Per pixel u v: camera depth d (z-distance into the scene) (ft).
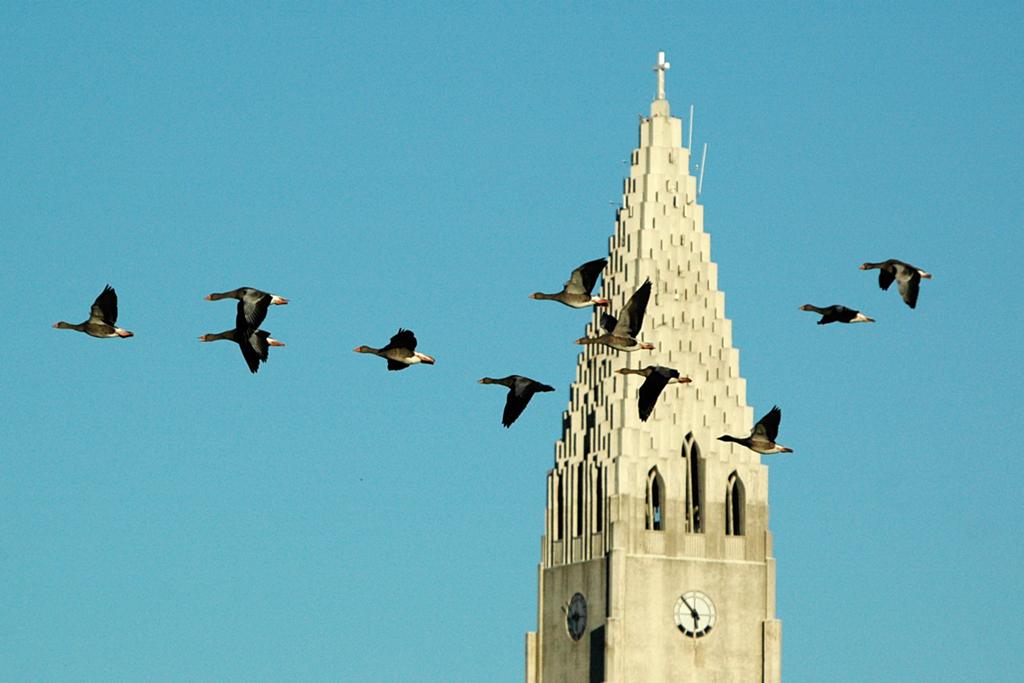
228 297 321.52
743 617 602.03
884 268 350.64
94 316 336.49
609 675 586.86
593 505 608.19
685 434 607.37
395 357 335.47
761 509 608.19
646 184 625.82
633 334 339.16
